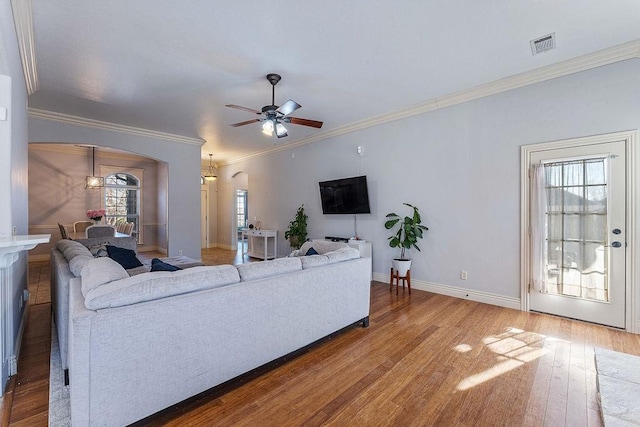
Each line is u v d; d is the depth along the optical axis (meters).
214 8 2.26
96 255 3.71
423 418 1.69
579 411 1.74
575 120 3.11
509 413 1.73
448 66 3.21
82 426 1.39
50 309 3.50
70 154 7.10
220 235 9.45
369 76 3.43
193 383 1.76
